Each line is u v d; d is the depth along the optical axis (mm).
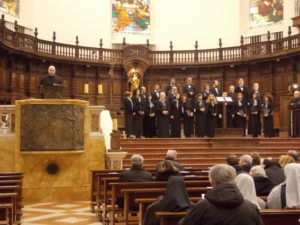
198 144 15672
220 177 3492
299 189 4910
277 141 15992
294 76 22062
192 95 18344
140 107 16328
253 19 25719
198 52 24891
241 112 16953
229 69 24641
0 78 20438
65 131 11211
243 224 3305
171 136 17031
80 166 11672
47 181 11453
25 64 22188
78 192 11602
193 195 6441
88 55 24000
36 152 11039
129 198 6910
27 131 11117
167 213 4398
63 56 22984
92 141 11891
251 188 4879
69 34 25031
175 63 24766
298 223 4445
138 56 24281
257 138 15656
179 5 26953
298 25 22750
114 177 8602
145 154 14531
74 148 11305
